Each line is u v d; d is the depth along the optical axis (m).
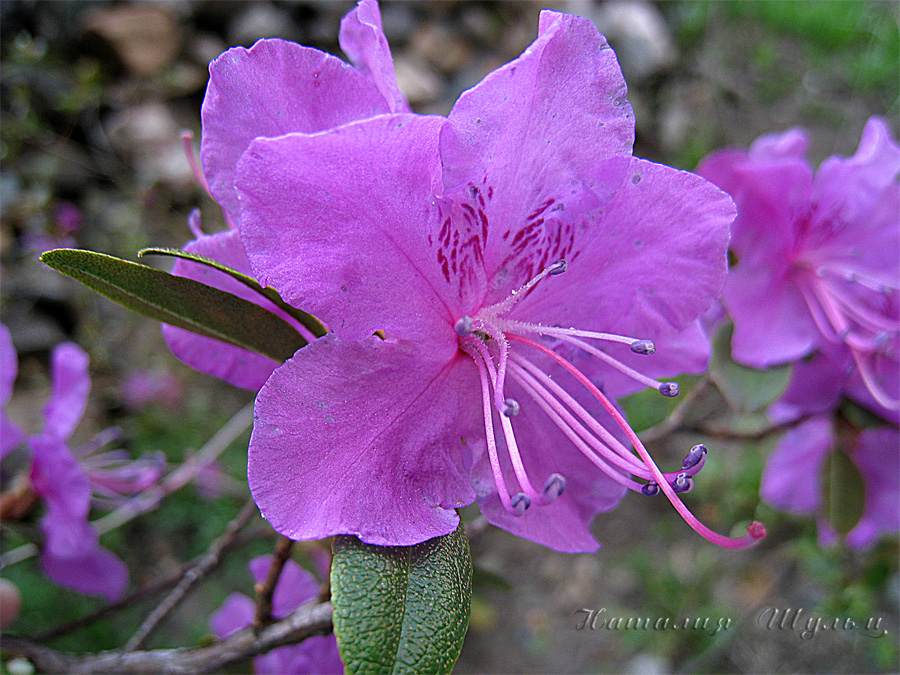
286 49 0.06
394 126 0.05
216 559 0.09
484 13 0.42
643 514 0.29
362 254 0.05
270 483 0.05
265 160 0.05
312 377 0.05
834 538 0.12
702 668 0.24
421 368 0.06
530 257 0.06
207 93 0.06
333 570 0.05
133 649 0.09
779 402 0.11
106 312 0.27
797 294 0.10
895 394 0.10
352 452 0.05
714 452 0.28
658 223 0.06
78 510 0.10
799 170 0.09
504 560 0.27
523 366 0.06
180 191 0.31
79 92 0.26
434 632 0.05
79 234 0.28
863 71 0.44
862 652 0.25
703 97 0.43
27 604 0.19
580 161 0.06
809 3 0.49
